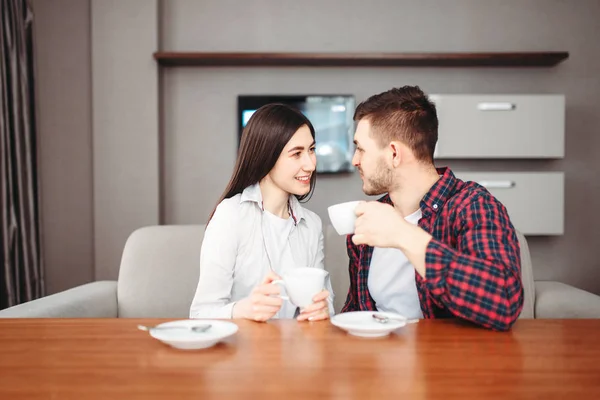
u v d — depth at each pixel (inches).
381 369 31.3
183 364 32.2
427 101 53.7
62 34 145.9
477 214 47.4
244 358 33.4
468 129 136.5
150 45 141.3
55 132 146.6
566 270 149.5
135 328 41.1
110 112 142.1
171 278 76.0
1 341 37.3
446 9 147.8
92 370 31.2
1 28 122.0
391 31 147.9
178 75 147.8
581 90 148.1
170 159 148.7
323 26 147.9
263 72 147.8
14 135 126.0
